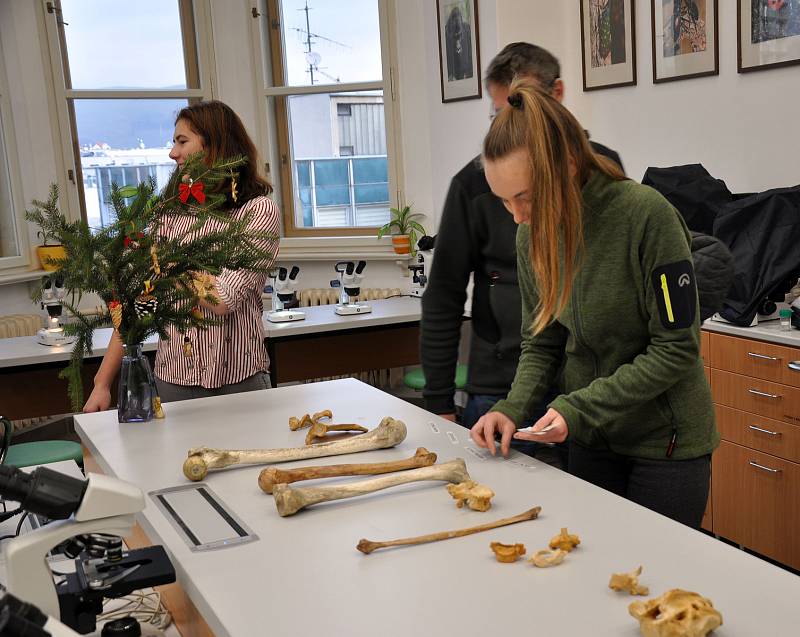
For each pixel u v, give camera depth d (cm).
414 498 143
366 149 589
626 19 416
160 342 243
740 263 304
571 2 459
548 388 174
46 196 560
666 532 125
